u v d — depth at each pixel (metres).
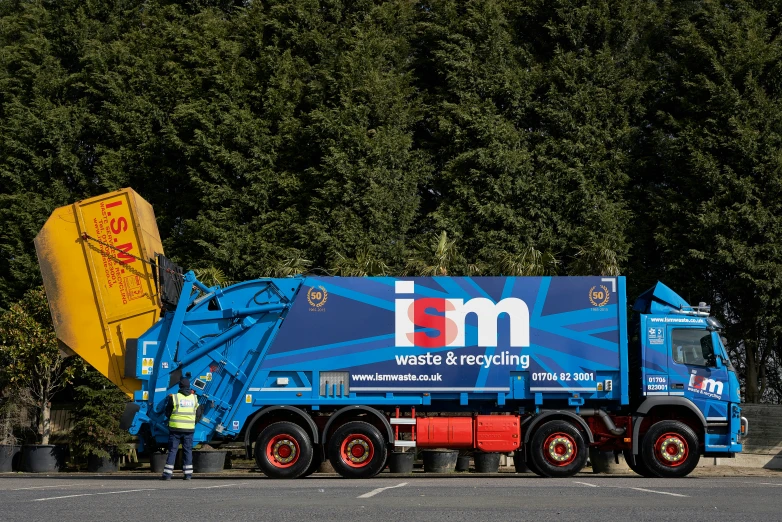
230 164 29.95
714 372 17.41
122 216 17.88
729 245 26.45
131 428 17.12
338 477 17.50
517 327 17.11
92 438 24.44
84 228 17.81
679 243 27.64
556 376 17.05
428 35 32.03
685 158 28.22
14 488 13.69
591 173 28.86
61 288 17.77
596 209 28.39
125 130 32.59
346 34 31.59
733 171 27.08
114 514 9.22
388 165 29.09
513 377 17.08
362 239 28.05
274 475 16.61
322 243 28.36
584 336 17.14
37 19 35.47
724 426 17.34
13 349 24.52
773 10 29.39
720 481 15.37
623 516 9.02
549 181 28.59
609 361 17.09
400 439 17.16
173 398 16.72
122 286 17.78
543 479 16.12
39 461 23.44
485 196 28.67
